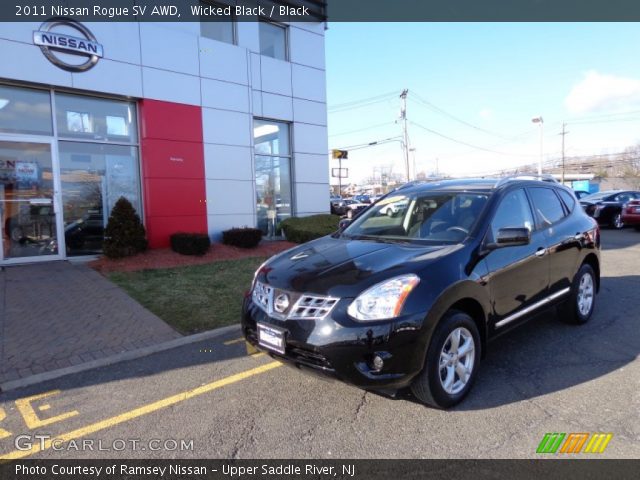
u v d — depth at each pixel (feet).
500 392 11.90
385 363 9.89
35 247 30.14
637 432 9.92
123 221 30.30
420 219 14.20
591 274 17.84
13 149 29.14
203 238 33.01
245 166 39.68
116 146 33.58
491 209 13.43
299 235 39.45
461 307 11.81
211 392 12.34
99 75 31.40
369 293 10.17
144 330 17.48
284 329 10.68
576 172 251.19
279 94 42.83
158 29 34.22
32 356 14.96
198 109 36.58
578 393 11.78
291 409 11.29
